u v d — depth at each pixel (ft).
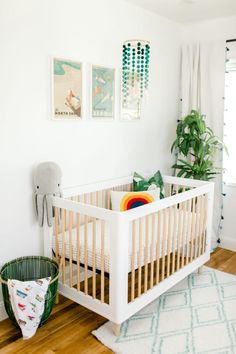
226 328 7.55
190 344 6.98
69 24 8.39
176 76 12.39
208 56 11.66
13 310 7.02
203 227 9.88
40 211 8.01
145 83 10.62
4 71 7.22
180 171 11.60
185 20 11.67
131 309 7.32
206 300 8.71
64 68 8.39
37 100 7.95
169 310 8.25
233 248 12.07
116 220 6.64
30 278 8.18
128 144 10.77
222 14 10.98
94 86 9.23
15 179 7.77
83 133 9.21
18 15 7.31
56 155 8.60
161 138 12.14
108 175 10.22
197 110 12.03
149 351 6.75
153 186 10.32
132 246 7.20
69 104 8.66
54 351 6.72
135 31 10.31
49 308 7.38
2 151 7.43
